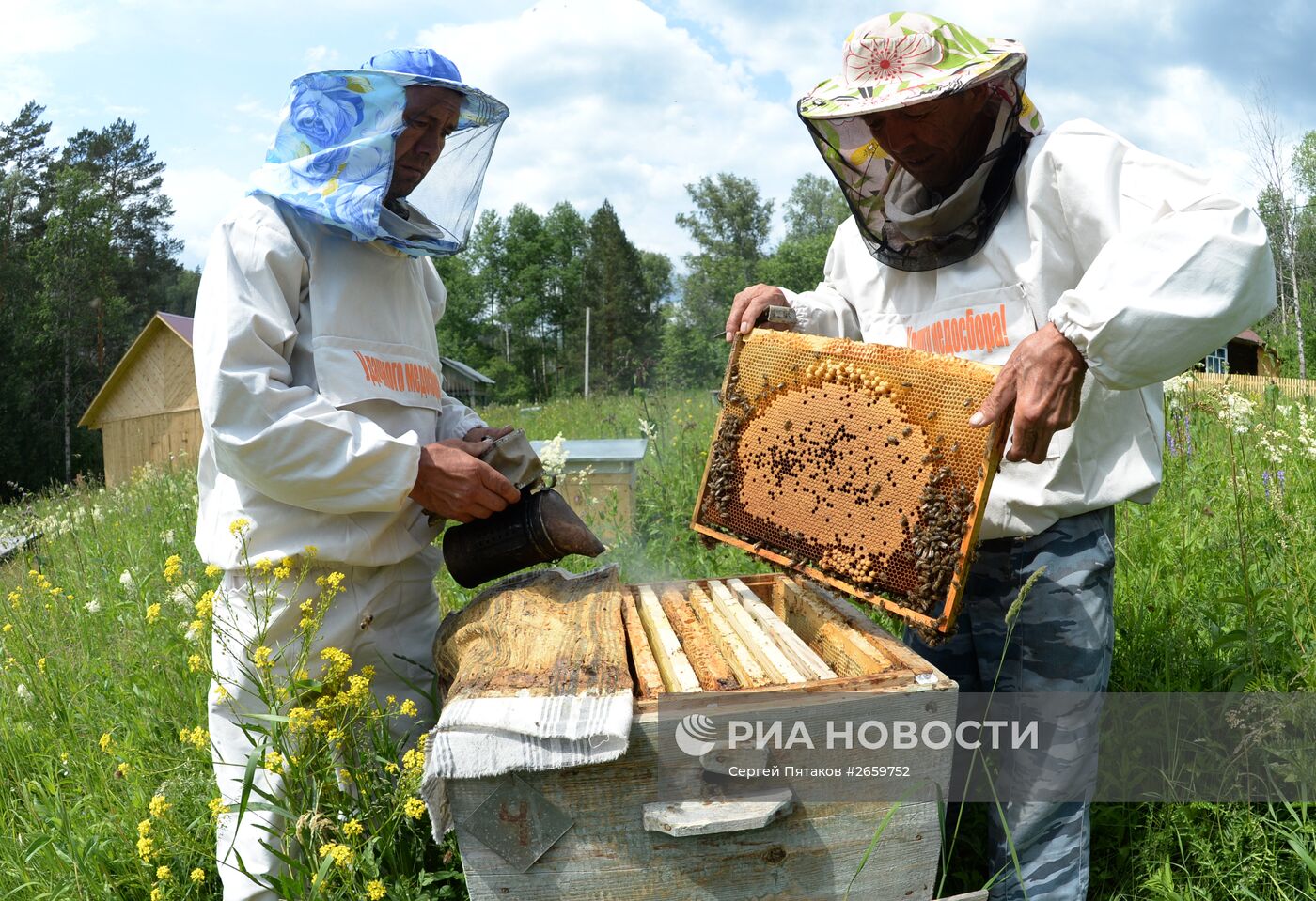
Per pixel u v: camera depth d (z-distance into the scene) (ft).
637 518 18.43
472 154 8.94
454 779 5.55
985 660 8.36
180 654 11.87
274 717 6.78
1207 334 6.40
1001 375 6.41
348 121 7.66
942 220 7.80
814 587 8.37
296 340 7.96
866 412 7.02
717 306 210.59
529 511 8.34
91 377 147.54
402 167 8.34
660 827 5.42
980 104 7.30
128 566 17.34
